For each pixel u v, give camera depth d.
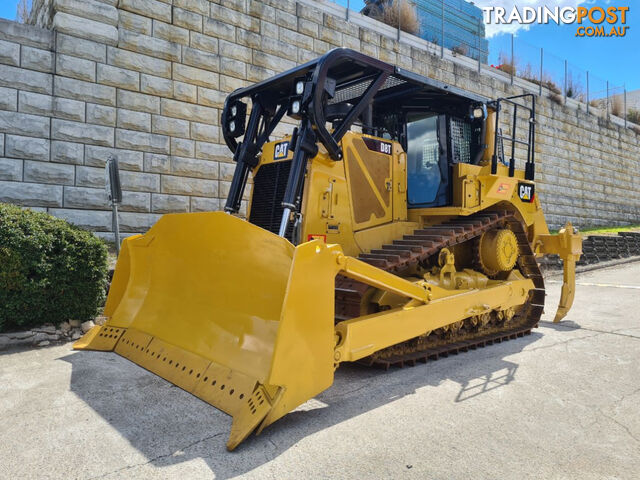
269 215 4.64
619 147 20.42
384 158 5.11
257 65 9.30
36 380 3.88
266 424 2.82
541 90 17.06
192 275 3.86
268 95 5.10
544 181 16.75
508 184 5.84
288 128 9.73
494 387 3.95
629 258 14.94
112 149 7.68
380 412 3.38
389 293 4.46
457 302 4.86
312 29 10.23
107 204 7.62
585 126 18.59
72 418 3.15
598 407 3.51
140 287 4.54
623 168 20.67
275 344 2.87
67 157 7.28
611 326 6.57
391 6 12.81
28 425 3.05
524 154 15.99
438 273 5.13
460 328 5.34
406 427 3.12
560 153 17.42
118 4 7.75
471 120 5.72
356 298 4.29
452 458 2.69
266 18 9.46
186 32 8.42
